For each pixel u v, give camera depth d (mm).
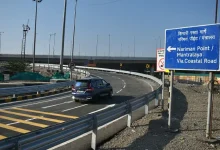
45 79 38594
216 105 20062
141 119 13336
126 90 28969
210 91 10086
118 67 130125
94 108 17531
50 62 121125
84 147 8719
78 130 7891
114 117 10203
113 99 22062
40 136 6445
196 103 19828
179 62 10727
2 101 19781
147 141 9438
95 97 20000
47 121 12930
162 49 16109
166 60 11133
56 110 16500
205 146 9203
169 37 11031
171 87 11180
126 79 45562
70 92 27297
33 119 13406
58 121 12953
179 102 20016
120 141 9508
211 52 9891
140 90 29016
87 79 20156
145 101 14305
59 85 27547
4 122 12602
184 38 10578
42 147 6547
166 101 20188
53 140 6891
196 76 59250
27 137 6094
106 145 9023
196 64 10258
